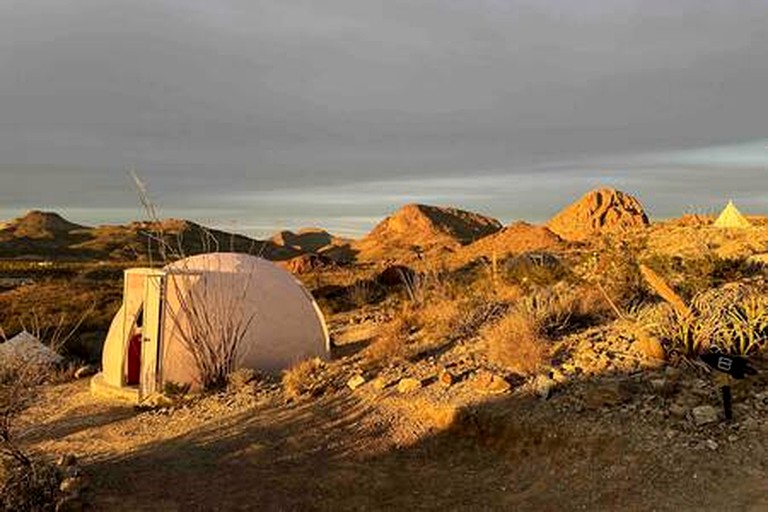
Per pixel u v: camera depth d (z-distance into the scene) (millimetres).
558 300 11336
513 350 9414
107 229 154750
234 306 12961
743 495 5785
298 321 13672
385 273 29234
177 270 12758
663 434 6945
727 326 8320
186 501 7039
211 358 12359
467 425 8195
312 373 11273
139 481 7570
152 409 11406
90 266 65250
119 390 12750
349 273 43812
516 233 52281
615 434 7129
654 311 9516
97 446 9406
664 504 5949
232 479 7656
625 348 9039
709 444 6605
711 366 7086
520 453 7457
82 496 7027
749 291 9352
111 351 13500
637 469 6562
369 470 7715
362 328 17281
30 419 10828
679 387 7691
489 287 16266
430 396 9062
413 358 10906
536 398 8203
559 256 19312
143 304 12641
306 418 9438
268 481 7570
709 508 5723
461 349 10750
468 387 8992
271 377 12031
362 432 8680
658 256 13164
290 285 14172
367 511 6801
